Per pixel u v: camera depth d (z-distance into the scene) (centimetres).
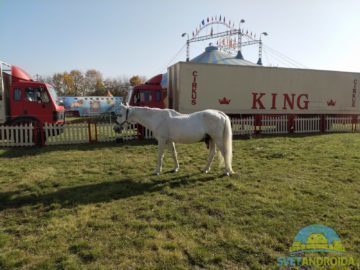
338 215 433
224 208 466
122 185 603
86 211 467
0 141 1123
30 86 1194
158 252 339
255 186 584
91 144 1181
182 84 1399
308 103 1673
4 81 1182
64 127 1180
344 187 564
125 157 905
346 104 1761
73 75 7444
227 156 665
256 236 374
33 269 311
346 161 792
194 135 648
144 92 1430
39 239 376
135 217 443
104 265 315
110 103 3678
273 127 1577
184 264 317
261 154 923
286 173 681
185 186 591
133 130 1320
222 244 356
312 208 460
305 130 1636
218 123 654
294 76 1623
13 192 566
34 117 1205
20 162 845
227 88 1484
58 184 617
